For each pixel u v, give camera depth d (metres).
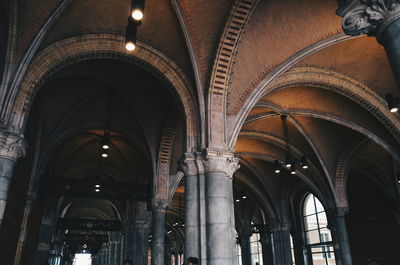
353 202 23.56
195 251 8.91
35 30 8.98
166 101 15.13
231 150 10.35
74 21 9.55
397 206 20.05
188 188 9.61
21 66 8.79
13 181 9.97
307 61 12.59
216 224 8.88
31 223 14.99
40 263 19.81
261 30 10.49
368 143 18.75
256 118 16.22
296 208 28.00
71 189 15.98
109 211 38.47
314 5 10.19
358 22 4.45
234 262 8.90
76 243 45.78
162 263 15.74
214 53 10.32
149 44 10.59
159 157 16.36
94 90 14.70
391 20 4.11
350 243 23.66
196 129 10.34
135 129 17.00
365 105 13.93
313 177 20.53
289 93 15.19
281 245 25.59
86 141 20.62
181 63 10.84
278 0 9.73
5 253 9.88
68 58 9.92
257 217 32.03
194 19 9.90
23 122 8.84
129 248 21.86
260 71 11.40
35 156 14.12
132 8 5.11
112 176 25.16
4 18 8.30
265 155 21.94
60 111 14.82
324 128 18.20
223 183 9.45
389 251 20.41
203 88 10.54
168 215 42.53
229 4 9.59
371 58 12.78
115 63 13.27
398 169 19.64
